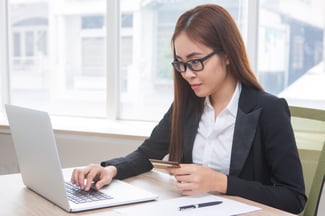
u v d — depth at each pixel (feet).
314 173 4.51
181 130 4.89
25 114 3.79
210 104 4.77
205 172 3.97
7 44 10.95
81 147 8.86
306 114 4.93
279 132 4.25
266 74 8.46
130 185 4.34
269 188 4.02
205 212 3.50
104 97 10.12
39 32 10.62
